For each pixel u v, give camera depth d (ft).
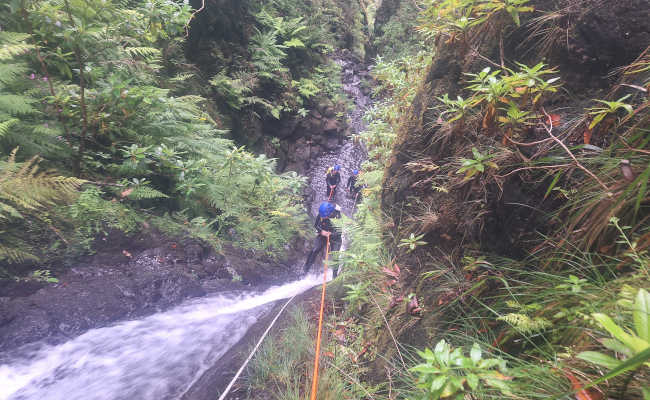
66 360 8.05
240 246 16.74
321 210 17.75
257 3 34.68
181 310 11.21
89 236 11.48
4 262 9.28
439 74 7.52
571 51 5.11
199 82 23.95
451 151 6.65
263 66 30.89
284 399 5.88
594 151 4.39
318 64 45.62
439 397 2.92
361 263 8.60
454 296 5.52
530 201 4.98
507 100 4.85
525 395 2.93
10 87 11.08
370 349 6.82
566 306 3.66
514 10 5.38
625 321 2.89
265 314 11.07
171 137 15.06
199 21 25.29
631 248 3.40
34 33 11.78
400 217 8.16
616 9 4.75
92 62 13.28
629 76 4.50
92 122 12.40
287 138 36.99
